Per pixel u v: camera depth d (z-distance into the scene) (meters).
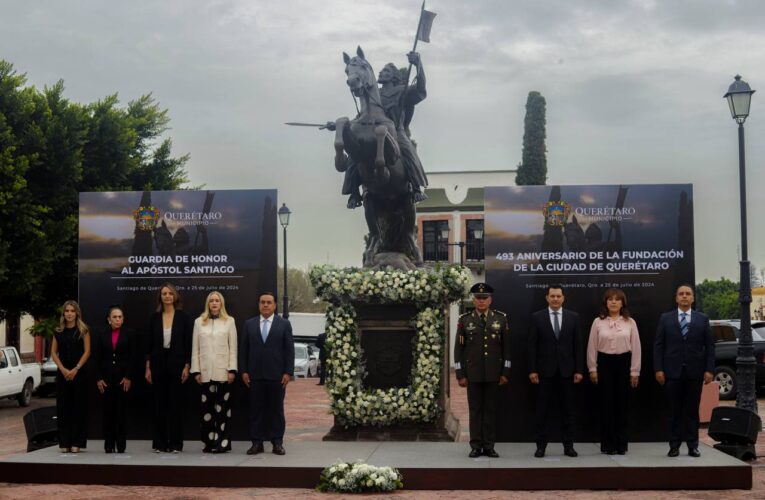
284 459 11.45
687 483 10.56
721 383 23.78
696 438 11.32
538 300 12.71
